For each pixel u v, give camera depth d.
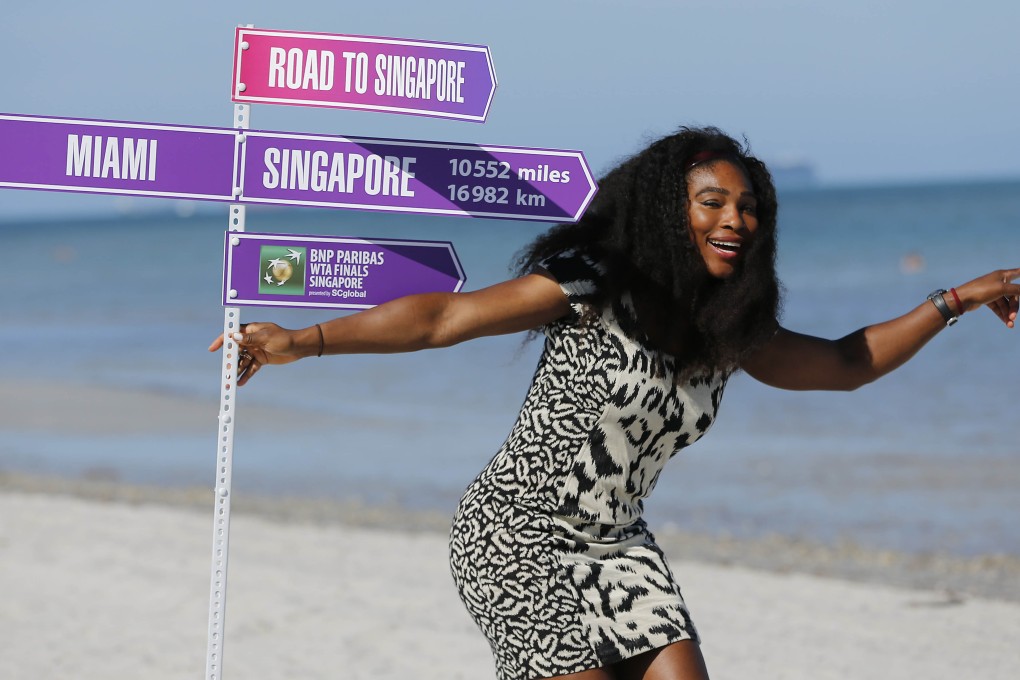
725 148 4.33
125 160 4.32
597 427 4.20
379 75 4.41
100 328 40.44
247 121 4.41
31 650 8.16
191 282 63.78
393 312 4.11
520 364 26.61
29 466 17.28
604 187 4.45
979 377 21.48
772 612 9.32
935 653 8.15
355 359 28.39
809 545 11.88
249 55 4.37
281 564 11.06
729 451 16.88
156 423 20.94
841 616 9.17
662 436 4.31
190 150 4.35
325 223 110.56
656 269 4.18
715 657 8.10
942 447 16.52
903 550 11.58
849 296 40.50
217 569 4.47
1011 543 11.69
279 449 18.22
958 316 4.88
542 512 4.21
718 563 11.22
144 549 11.60
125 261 86.31
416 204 4.46
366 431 19.59
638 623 4.16
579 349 4.21
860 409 19.59
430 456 17.38
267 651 8.26
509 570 4.17
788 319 35.56
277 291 4.41
